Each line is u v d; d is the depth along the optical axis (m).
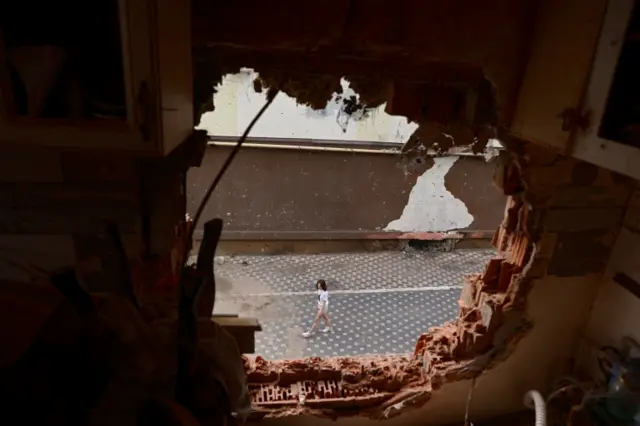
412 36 1.31
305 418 1.72
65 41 0.89
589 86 1.13
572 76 1.19
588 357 1.85
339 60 1.38
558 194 1.61
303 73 1.39
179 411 0.64
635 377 1.62
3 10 0.85
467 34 1.33
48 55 0.82
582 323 1.87
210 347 0.81
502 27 1.34
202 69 1.31
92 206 1.25
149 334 0.74
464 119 1.57
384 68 1.41
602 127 1.11
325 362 1.85
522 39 1.37
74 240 1.28
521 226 1.72
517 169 1.63
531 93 1.37
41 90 0.83
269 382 1.77
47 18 0.89
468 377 1.80
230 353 0.85
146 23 0.76
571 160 1.56
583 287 1.79
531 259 1.70
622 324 1.71
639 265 1.65
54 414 0.59
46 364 0.63
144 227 1.32
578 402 1.82
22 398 0.59
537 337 1.83
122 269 0.83
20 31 0.89
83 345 0.66
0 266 1.28
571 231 1.68
